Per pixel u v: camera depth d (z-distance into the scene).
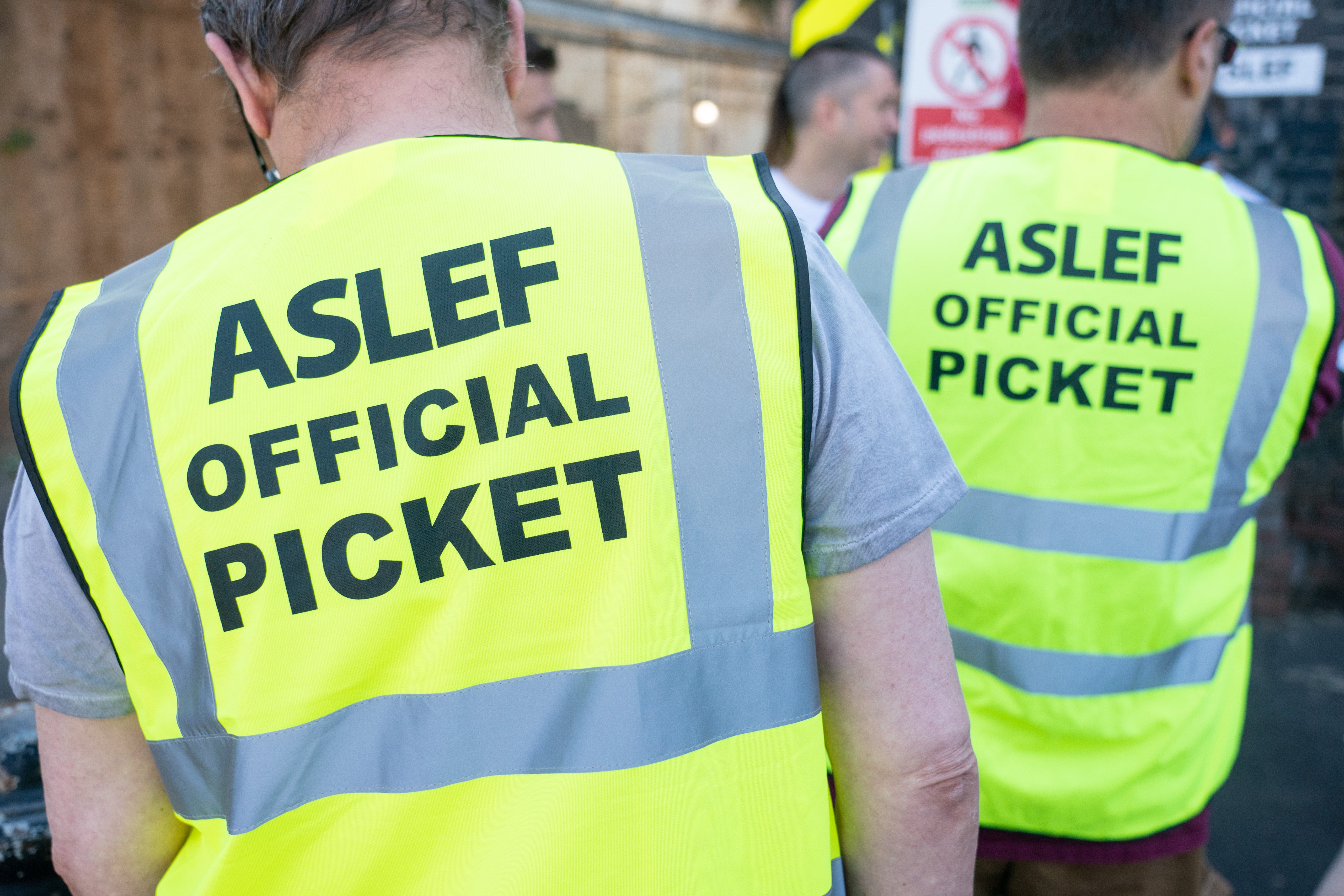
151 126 5.34
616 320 0.69
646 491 0.68
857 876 0.85
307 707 0.69
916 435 0.77
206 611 0.69
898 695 0.78
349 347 0.69
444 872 0.70
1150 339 1.17
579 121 5.91
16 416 0.70
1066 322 1.19
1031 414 1.21
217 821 0.74
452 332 0.68
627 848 0.69
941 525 1.27
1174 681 1.24
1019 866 1.31
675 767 0.70
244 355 0.69
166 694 0.72
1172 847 1.25
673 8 6.38
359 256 0.70
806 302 0.71
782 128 3.03
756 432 0.70
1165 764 1.23
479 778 0.69
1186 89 1.26
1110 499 1.19
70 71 4.89
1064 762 1.24
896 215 1.31
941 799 0.79
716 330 0.70
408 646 0.69
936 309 1.25
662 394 0.69
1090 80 1.25
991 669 1.26
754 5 7.00
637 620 0.68
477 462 0.68
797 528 0.72
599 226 0.70
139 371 0.70
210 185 5.70
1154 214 1.20
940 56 3.16
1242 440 1.20
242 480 0.68
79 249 5.05
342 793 0.70
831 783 1.10
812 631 0.74
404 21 0.75
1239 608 1.29
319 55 0.75
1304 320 1.17
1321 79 3.12
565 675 0.69
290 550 0.68
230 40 0.79
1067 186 1.22
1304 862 2.44
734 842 0.72
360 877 0.71
